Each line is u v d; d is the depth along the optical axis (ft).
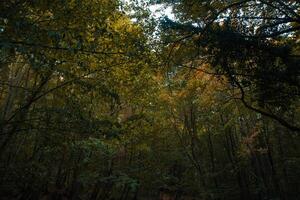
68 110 40.83
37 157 64.34
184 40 43.29
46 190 67.41
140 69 47.19
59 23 34.06
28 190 56.29
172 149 105.50
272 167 95.45
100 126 41.06
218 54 37.11
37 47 27.27
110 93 42.68
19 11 28.30
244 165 110.93
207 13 41.73
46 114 40.34
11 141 54.60
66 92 45.21
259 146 98.58
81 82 40.86
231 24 38.96
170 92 87.51
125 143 77.66
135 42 41.22
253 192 113.29
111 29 37.78
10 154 56.13
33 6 29.78
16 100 60.95
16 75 58.23
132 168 85.71
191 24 40.63
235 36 34.91
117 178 65.62
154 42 43.86
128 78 50.26
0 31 25.96
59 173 70.64
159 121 93.20
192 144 108.68
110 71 46.26
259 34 36.83
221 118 106.52
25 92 57.31
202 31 37.76
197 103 95.45
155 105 87.45
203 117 109.50
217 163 134.72
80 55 37.81
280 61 36.11
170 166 108.37
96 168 74.38
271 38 37.11
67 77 41.50
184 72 52.47
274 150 106.22
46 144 48.49
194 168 107.14
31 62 27.73
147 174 91.15
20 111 41.34
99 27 35.78
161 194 107.04
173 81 75.97
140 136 85.40
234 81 39.83
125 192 94.43
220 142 138.00
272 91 37.93
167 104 94.99
